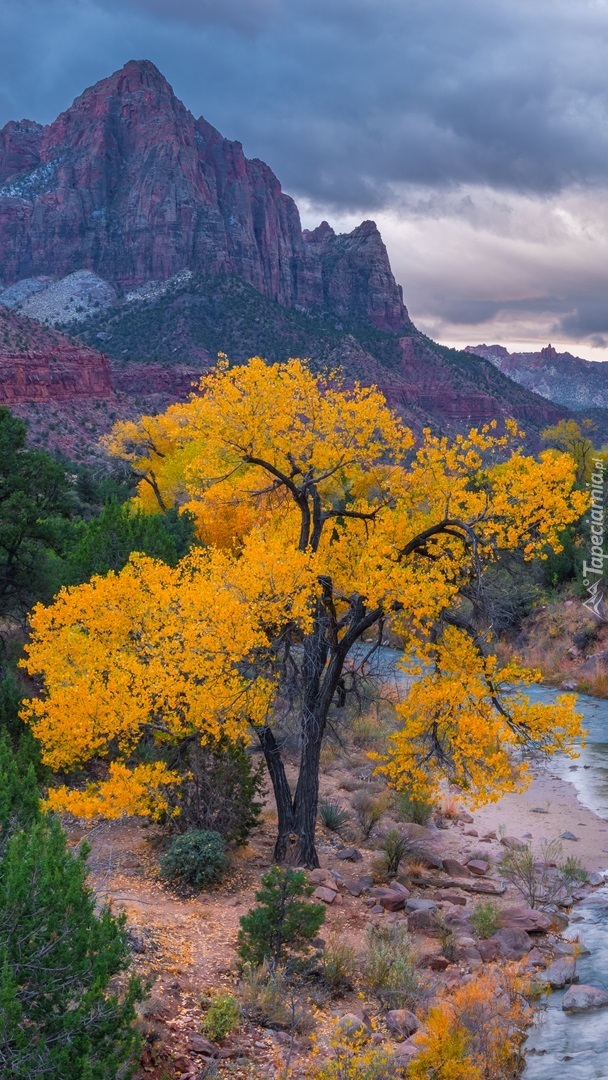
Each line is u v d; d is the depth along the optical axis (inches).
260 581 442.3
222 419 490.6
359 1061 284.4
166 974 341.7
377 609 488.7
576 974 409.1
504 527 447.8
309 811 515.2
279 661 494.9
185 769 513.0
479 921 447.5
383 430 499.5
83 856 279.7
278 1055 302.7
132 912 400.5
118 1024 237.6
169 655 453.4
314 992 356.2
